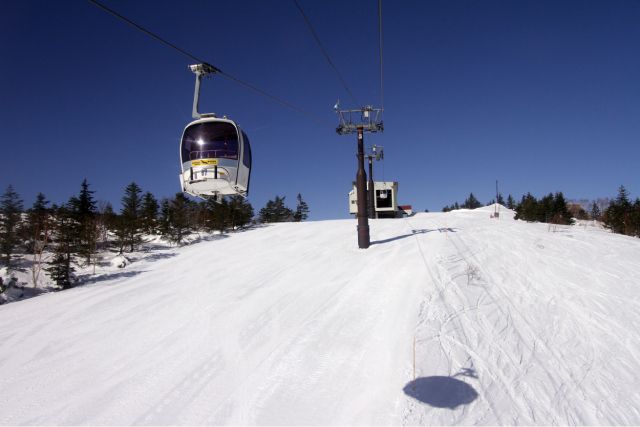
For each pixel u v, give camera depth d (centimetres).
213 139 1113
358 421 650
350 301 1170
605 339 941
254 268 1720
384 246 1923
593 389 762
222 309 1217
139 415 707
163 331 1088
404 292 1178
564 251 1655
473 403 687
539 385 758
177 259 2167
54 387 829
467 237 1977
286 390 755
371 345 895
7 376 891
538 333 953
